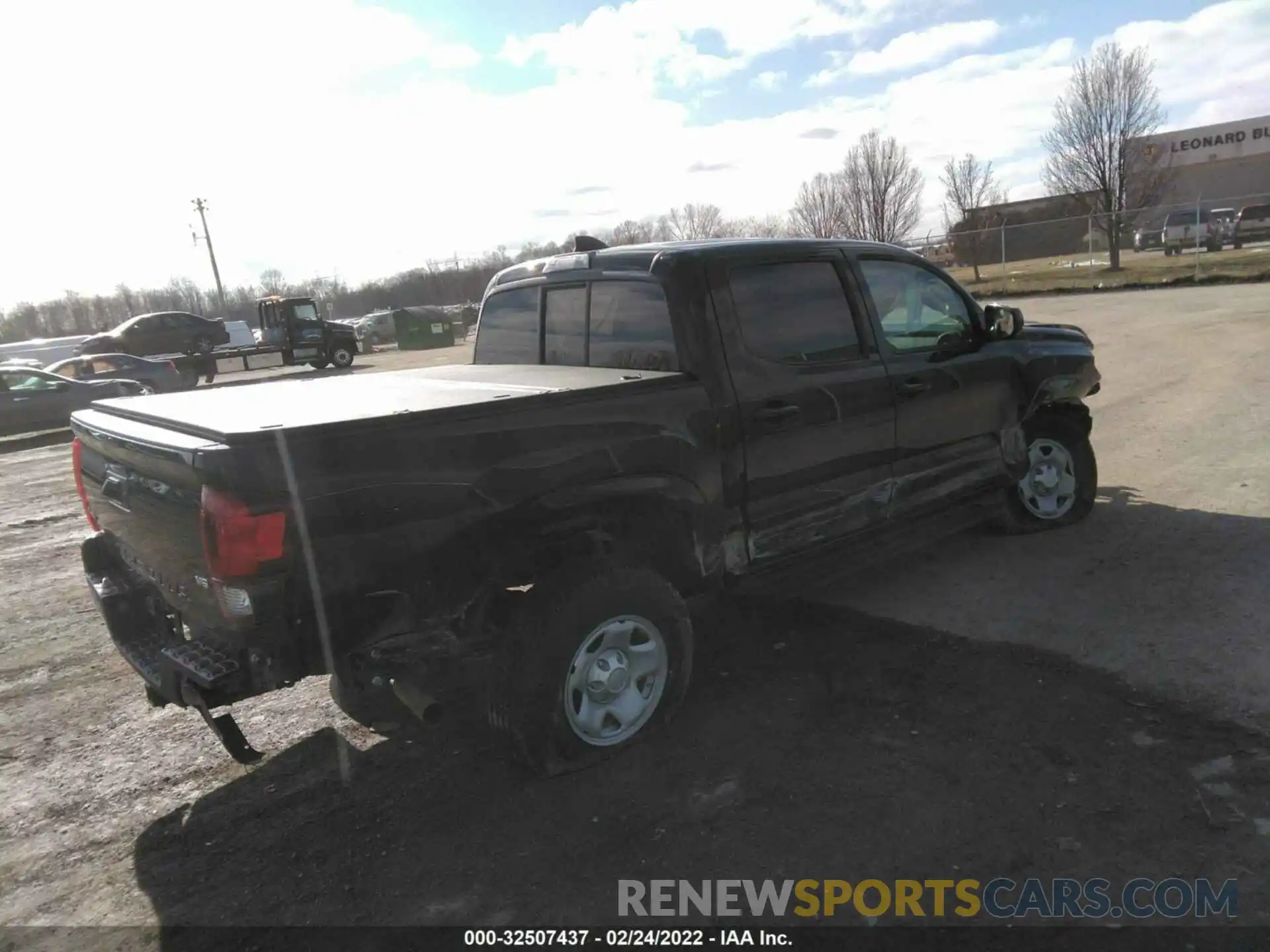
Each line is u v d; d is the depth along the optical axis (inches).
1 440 661.3
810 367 152.2
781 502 149.3
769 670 153.1
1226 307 684.1
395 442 106.0
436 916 99.2
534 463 117.4
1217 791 108.7
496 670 120.4
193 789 131.7
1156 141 1604.3
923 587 185.3
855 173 1296.8
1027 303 927.0
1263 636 146.7
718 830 110.0
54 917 104.7
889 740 126.6
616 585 124.1
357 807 122.4
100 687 172.9
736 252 146.4
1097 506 228.1
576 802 118.6
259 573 98.0
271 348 1110.4
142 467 113.2
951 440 179.9
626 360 150.8
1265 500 218.1
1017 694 136.8
